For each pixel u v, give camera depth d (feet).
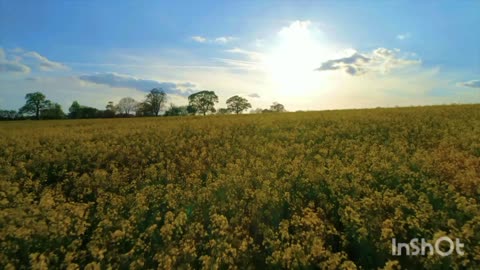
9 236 18.25
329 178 25.72
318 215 20.10
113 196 26.03
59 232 18.53
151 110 271.08
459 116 59.67
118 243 17.29
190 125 76.48
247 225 19.60
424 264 13.62
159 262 15.64
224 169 32.19
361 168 29.01
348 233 17.53
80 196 27.17
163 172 32.96
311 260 14.83
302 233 16.98
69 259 15.56
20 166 37.37
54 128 99.60
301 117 84.28
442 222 16.87
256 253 16.62
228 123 76.95
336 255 14.35
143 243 17.46
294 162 31.86
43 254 16.10
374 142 41.47
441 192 21.38
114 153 44.88
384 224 16.65
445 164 27.12
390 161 30.60
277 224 19.85
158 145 49.98
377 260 15.20
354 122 62.08
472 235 14.61
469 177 22.84
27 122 168.76
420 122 54.70
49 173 37.35
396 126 52.39
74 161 41.57
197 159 39.09
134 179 33.09
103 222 19.58
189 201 24.00
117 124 102.99
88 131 79.41
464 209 17.93
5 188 28.84
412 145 36.96
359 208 19.34
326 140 44.32
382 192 22.45
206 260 14.76
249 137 52.06
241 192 25.34
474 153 32.12
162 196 25.95
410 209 19.10
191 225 19.02
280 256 15.07
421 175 25.45
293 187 26.40
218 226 19.15
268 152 39.42
